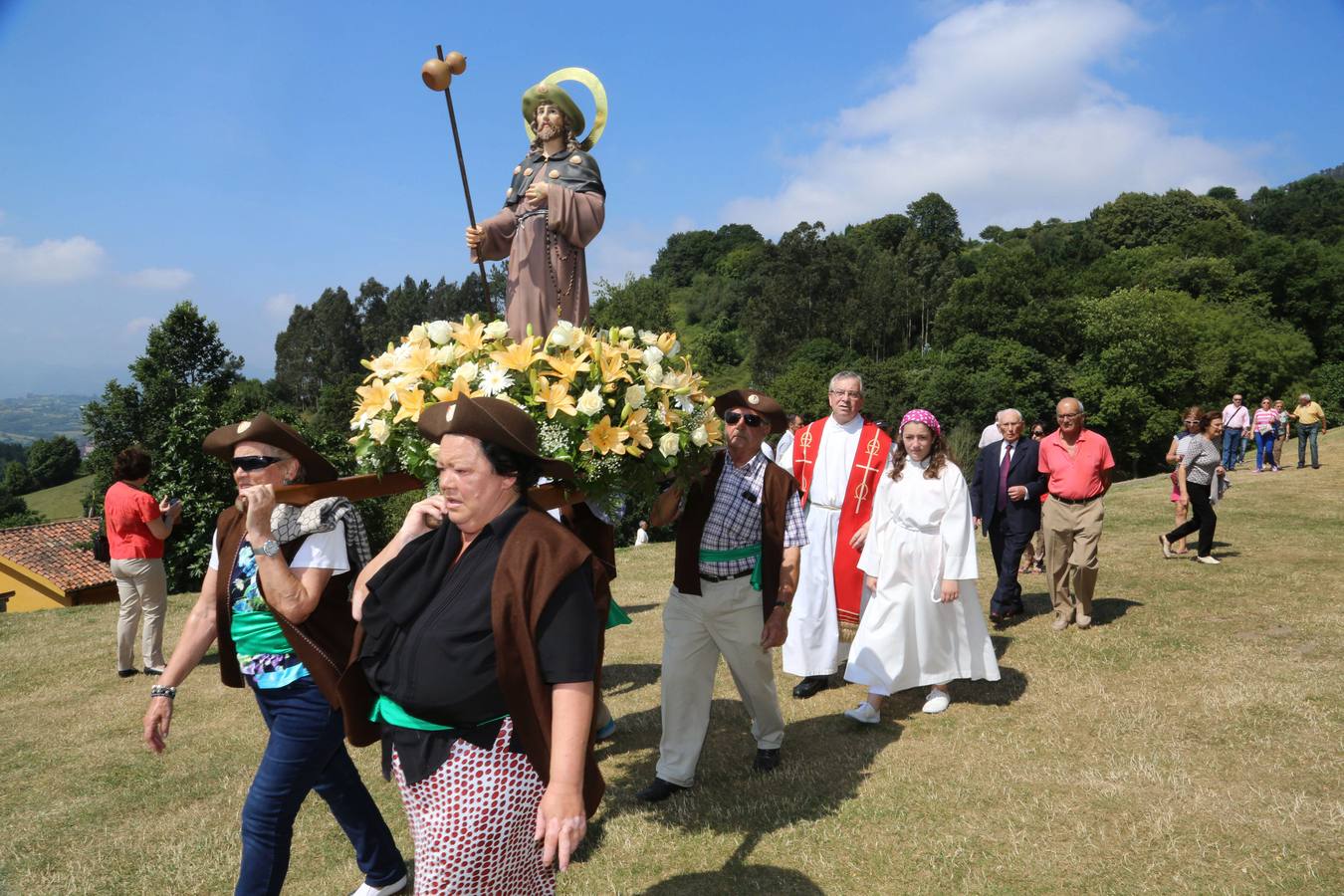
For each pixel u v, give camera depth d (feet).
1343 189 364.38
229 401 93.40
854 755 16.60
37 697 24.57
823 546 20.74
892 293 288.92
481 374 11.07
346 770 11.57
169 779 17.74
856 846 13.05
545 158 16.53
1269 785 14.14
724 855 13.03
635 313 207.41
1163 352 202.69
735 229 463.83
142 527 25.73
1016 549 25.23
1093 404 201.77
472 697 7.20
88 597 93.40
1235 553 33.53
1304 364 214.28
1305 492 48.70
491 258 16.42
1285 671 19.51
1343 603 25.12
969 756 16.22
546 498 11.33
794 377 231.50
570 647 7.13
